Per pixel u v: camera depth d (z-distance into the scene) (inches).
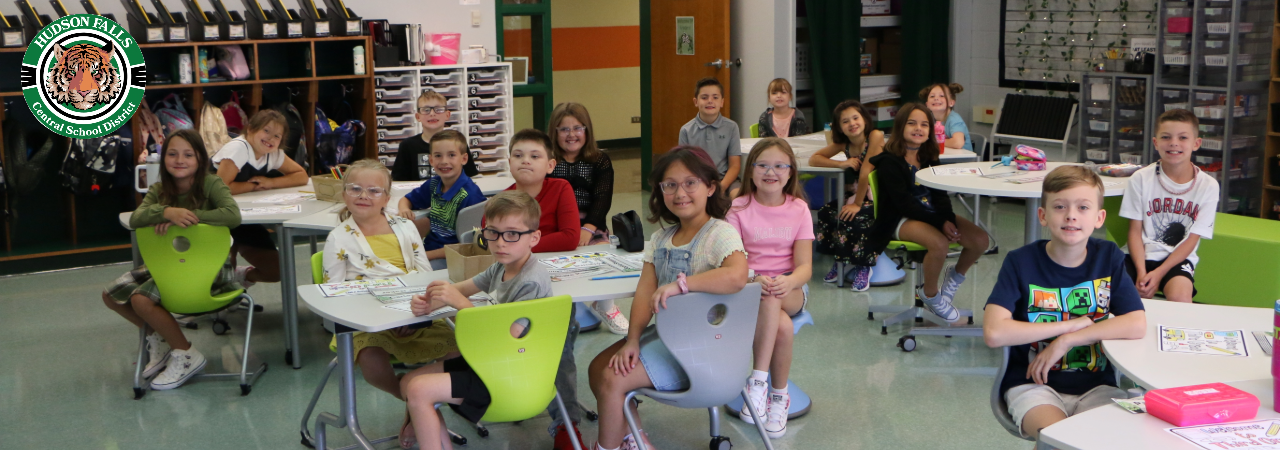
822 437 125.8
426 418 96.8
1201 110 237.8
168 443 126.0
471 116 263.6
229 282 145.5
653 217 109.0
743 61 300.0
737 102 305.4
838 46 295.0
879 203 171.0
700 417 133.1
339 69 253.8
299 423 132.4
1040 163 173.6
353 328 97.0
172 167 137.6
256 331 175.5
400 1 258.4
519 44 283.9
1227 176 235.0
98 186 217.8
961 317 171.2
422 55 256.4
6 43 206.2
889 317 171.2
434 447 97.3
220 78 229.9
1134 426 65.7
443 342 115.6
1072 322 87.9
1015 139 291.6
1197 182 137.8
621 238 129.9
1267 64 234.4
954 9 313.9
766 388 119.6
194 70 223.9
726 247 102.0
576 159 164.6
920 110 173.3
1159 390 68.3
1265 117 235.9
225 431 129.9
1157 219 141.3
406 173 191.6
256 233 168.9
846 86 298.2
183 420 133.9
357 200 125.7
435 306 98.3
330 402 140.5
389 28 251.6
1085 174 90.4
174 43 219.0
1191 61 237.8
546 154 137.8
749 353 104.6
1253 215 241.1
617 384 104.4
